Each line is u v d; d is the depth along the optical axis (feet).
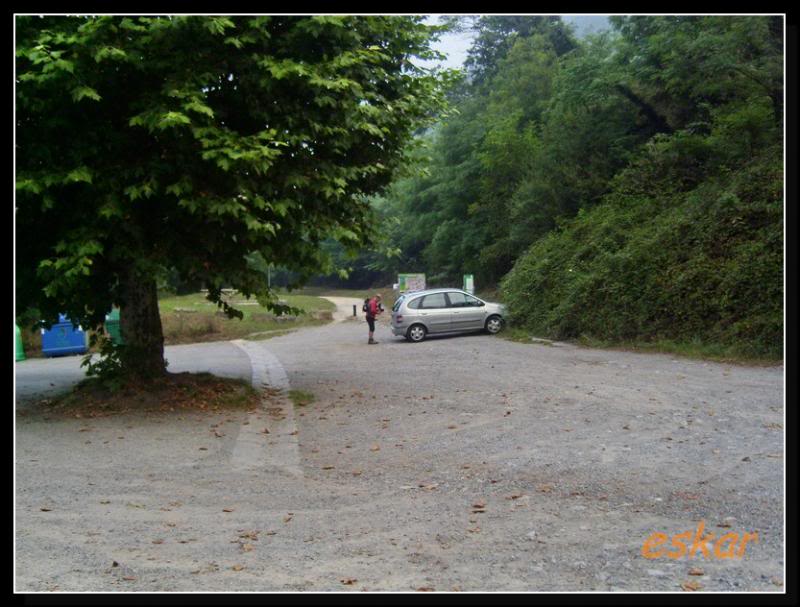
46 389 48.47
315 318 122.21
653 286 56.34
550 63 129.90
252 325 109.81
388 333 92.48
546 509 18.52
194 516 19.43
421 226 150.10
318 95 33.37
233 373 53.47
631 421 28.86
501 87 135.54
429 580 14.23
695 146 66.90
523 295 76.28
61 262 31.04
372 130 34.09
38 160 32.24
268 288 35.32
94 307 38.86
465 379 43.62
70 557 16.26
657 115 83.25
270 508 19.99
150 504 20.68
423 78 39.96
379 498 20.48
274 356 68.44
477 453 25.00
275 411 35.73
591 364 48.08
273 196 33.83
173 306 130.52
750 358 44.75
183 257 34.04
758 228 52.03
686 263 54.75
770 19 57.31
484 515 18.34
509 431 28.30
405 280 113.80
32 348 84.74
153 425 32.50
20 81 30.42
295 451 27.14
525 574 14.32
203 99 31.83
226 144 30.55
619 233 66.90
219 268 34.40
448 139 137.80
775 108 60.59
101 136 32.68
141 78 33.09
